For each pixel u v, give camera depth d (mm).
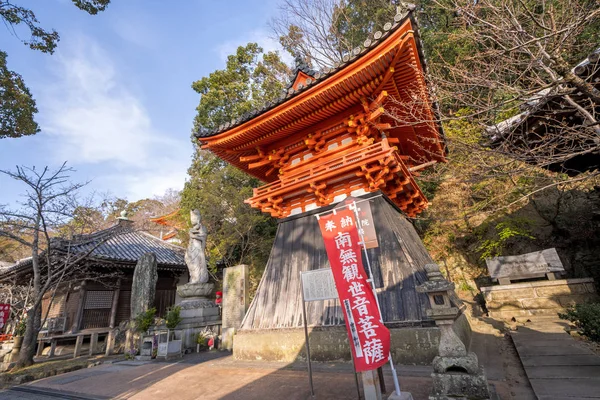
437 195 16938
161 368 8508
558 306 10555
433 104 9047
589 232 12367
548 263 11367
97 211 19656
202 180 20422
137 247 19625
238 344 8344
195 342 11398
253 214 18359
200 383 6582
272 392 5469
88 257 14266
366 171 8211
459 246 15555
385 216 8242
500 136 7336
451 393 3984
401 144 11844
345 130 9445
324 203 9242
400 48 6973
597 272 11672
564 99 6699
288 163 10594
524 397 4496
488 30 6621
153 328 11281
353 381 5492
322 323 7430
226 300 12250
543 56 6305
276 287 8836
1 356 12586
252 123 9266
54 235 16578
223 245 18062
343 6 21000
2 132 12109
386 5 18812
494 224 14711
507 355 6703
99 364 10398
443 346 4266
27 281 17656
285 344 7609
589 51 8383
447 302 4371
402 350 6359
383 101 8828
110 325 16047
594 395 4152
